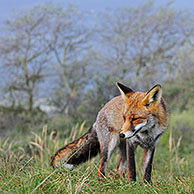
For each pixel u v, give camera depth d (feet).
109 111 26.78
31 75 126.62
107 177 25.43
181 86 88.38
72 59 140.97
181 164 39.99
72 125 60.08
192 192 20.88
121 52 138.00
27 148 42.83
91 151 28.81
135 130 22.27
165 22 132.57
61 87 132.16
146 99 22.40
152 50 134.41
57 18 135.64
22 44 127.85
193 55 119.14
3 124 67.26
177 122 63.21
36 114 89.76
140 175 33.19
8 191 18.85
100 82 80.59
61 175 21.16
